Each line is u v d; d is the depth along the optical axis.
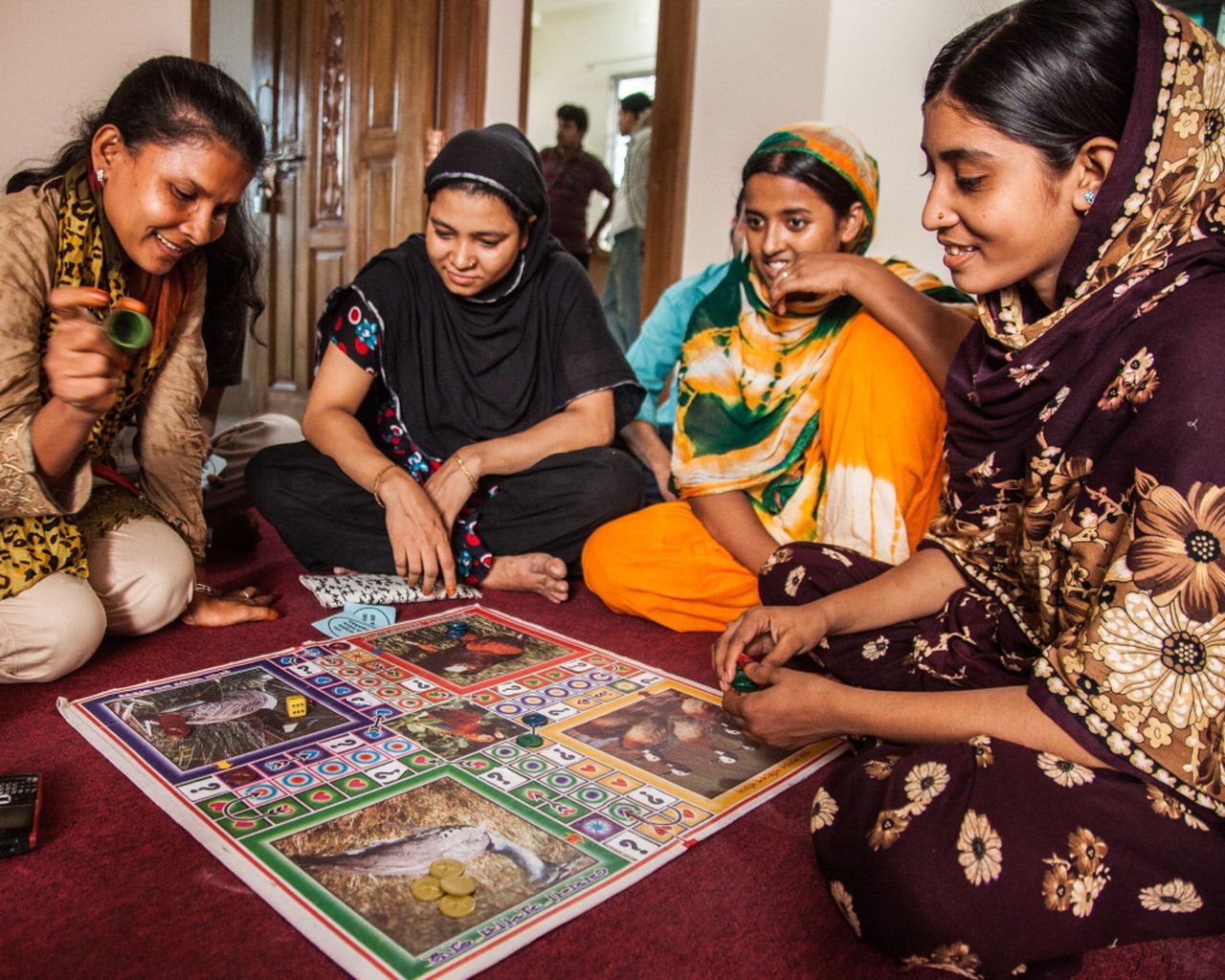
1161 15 1.10
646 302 4.91
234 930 1.05
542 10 9.56
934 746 1.11
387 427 2.50
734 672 1.44
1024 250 1.20
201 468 2.01
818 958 1.08
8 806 1.20
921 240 4.40
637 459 3.05
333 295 2.36
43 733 1.48
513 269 2.42
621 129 6.44
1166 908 1.03
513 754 1.46
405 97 4.38
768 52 4.51
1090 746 1.03
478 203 2.18
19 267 1.48
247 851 1.17
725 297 2.29
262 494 2.38
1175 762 1.00
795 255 2.10
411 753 1.44
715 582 2.15
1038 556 1.28
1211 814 1.03
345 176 4.79
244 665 1.76
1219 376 1.00
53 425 1.44
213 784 1.32
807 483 2.15
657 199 4.81
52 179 1.57
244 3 5.92
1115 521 1.08
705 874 1.21
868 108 4.38
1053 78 1.11
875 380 1.97
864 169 2.11
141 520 1.90
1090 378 1.17
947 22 4.17
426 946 1.02
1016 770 1.05
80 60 2.76
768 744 1.40
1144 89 1.09
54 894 1.09
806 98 4.44
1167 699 1.00
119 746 1.42
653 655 2.00
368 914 1.06
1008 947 1.00
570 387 2.47
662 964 1.04
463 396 2.47
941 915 1.00
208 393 2.44
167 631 1.97
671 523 2.21
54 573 1.63
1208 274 1.10
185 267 1.84
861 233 2.19
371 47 4.51
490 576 2.40
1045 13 1.13
